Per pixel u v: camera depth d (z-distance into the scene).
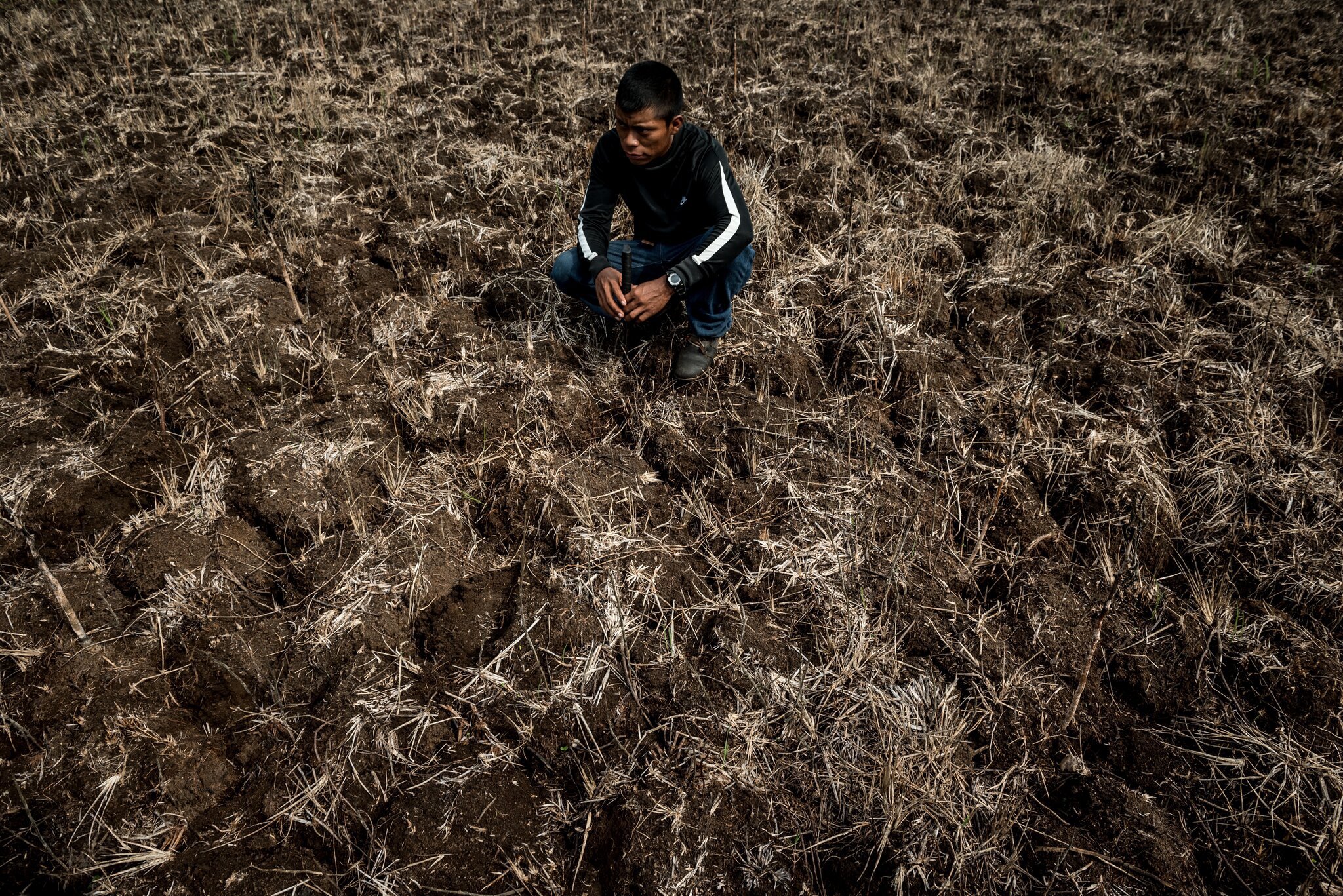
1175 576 2.46
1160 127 5.05
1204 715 2.07
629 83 2.23
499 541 2.45
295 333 3.08
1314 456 2.75
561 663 2.10
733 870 1.78
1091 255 3.79
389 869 1.75
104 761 1.86
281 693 2.02
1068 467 2.71
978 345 3.26
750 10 6.93
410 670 2.09
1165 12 7.07
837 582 2.30
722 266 2.51
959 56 6.06
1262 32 6.66
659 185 2.54
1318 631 2.25
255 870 1.72
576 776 1.93
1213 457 2.73
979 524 2.54
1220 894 1.76
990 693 2.08
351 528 2.41
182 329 3.12
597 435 2.85
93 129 4.75
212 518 2.41
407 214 3.90
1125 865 1.78
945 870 1.78
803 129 4.88
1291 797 1.89
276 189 4.07
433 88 5.36
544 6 7.07
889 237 3.72
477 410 2.76
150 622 2.13
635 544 2.40
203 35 6.39
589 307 3.20
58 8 7.28
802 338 3.25
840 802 1.87
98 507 2.43
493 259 3.58
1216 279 3.58
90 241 3.59
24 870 1.70
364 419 2.76
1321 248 3.84
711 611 2.25
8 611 2.11
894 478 2.64
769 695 2.05
